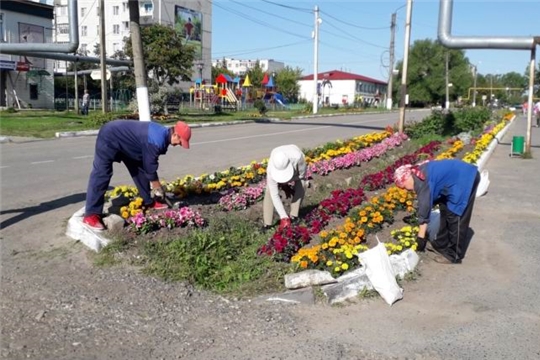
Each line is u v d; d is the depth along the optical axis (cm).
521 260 597
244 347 386
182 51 3241
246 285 488
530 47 1114
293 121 3161
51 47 827
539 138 2353
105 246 557
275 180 584
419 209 555
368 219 634
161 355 371
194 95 4903
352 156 1115
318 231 610
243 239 589
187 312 438
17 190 874
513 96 12475
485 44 1134
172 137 577
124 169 1104
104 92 2500
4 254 560
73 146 1546
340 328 422
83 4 6825
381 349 390
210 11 6756
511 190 1023
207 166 1189
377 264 482
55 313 428
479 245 650
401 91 1767
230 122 2755
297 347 388
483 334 418
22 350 370
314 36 4184
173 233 586
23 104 3994
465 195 553
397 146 1505
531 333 421
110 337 393
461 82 8444
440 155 1188
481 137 1777
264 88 6128
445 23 1120
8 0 3719
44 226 659
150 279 496
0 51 855
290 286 471
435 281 527
